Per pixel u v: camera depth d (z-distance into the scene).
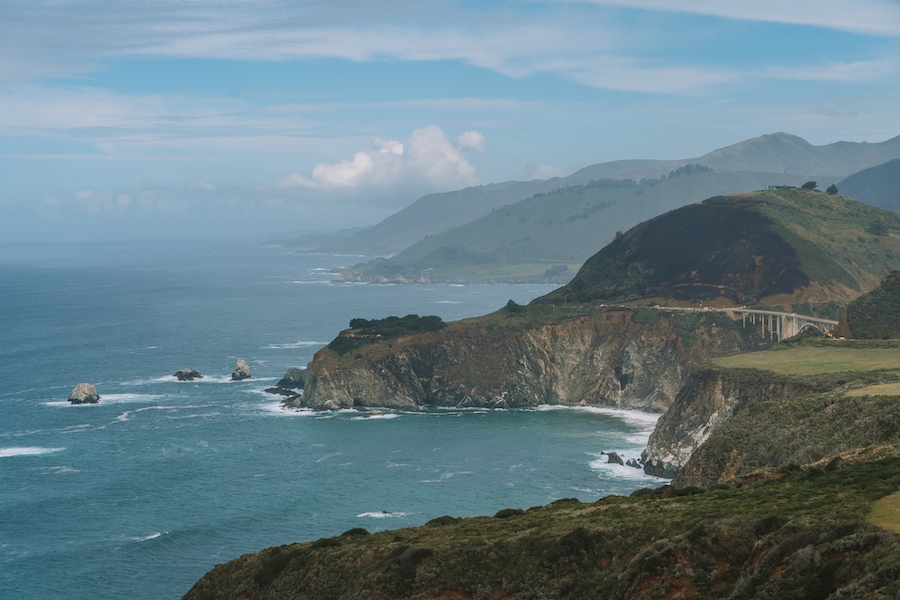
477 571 68.12
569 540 66.69
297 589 74.94
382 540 79.75
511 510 88.31
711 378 162.88
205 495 147.88
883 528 50.22
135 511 139.88
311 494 147.50
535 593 64.00
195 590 81.81
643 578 58.12
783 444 108.69
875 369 141.88
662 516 69.06
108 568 116.69
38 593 109.25
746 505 66.75
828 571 47.88
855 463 76.56
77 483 155.62
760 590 50.69
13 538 128.25
